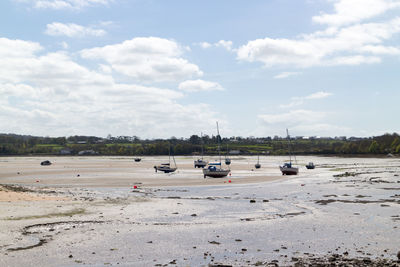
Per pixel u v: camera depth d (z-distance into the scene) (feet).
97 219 96.73
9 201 120.16
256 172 326.65
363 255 64.28
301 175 281.74
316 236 79.20
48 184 211.20
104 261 61.93
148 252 67.36
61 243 72.49
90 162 586.04
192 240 76.07
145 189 182.80
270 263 59.67
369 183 204.44
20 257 63.21
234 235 80.48
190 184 211.00
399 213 106.73
